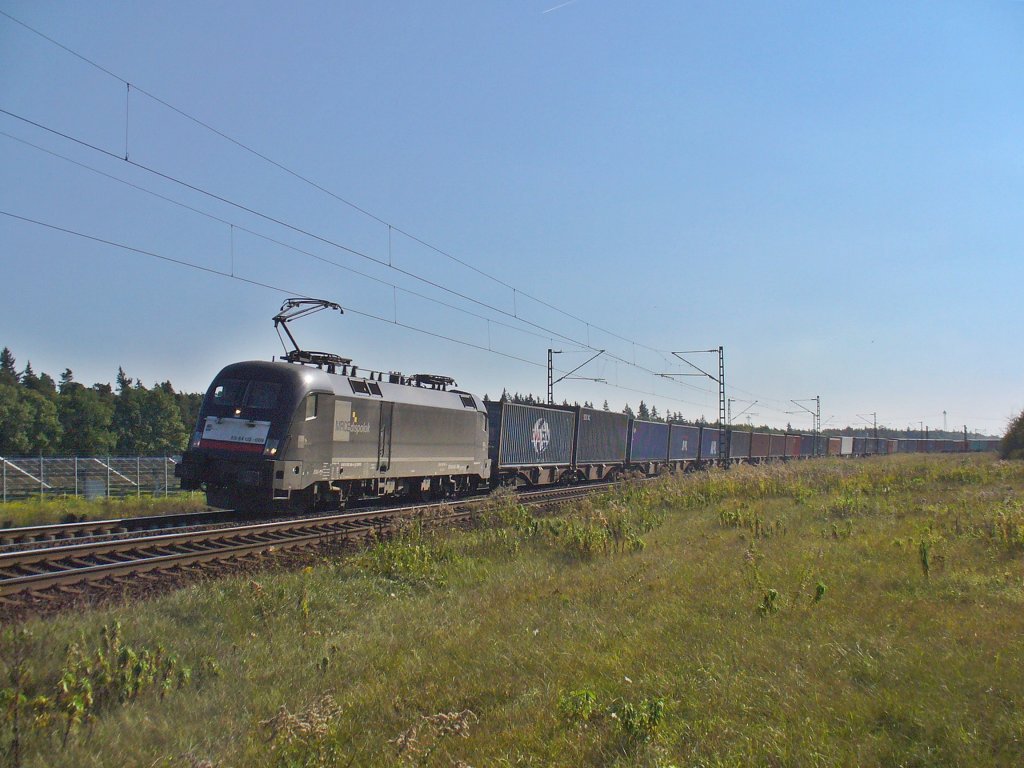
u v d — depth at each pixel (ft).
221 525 51.16
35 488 90.89
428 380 79.05
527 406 98.12
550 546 44.83
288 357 61.93
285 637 26.58
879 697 18.07
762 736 16.17
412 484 74.69
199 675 22.48
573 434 111.24
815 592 28.58
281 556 42.24
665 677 20.33
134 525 53.52
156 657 22.40
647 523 52.29
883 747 15.49
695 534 47.29
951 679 18.94
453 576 37.55
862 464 125.80
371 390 66.08
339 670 23.07
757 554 35.99
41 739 17.40
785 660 21.34
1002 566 32.81
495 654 23.59
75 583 33.58
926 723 16.40
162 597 30.35
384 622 28.86
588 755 16.20
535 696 19.72
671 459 147.84
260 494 56.39
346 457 61.82
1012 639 22.09
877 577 31.19
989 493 60.85
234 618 28.09
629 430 129.80
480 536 47.24
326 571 37.32
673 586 31.50
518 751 16.52
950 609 25.93
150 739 18.15
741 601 28.30
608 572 35.73
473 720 18.66
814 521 50.83
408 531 47.42
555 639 24.85
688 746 16.16
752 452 186.29
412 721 18.83
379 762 16.67
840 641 22.81
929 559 33.35
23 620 26.84
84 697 19.33
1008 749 15.12
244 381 57.72
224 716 19.51
